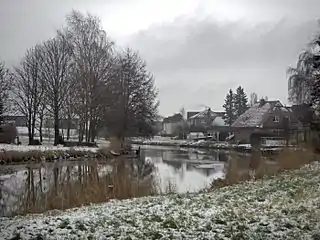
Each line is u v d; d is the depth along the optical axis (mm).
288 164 29375
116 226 10164
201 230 9578
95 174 30359
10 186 25266
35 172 33344
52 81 51375
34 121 56750
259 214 11141
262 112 75812
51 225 10281
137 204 14953
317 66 40062
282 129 65812
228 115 115438
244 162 37344
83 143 51469
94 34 49344
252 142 69125
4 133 57125
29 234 9211
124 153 51438
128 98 51906
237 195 15625
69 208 16453
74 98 49469
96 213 12648
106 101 49469
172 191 20484
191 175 31375
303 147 39750
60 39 50875
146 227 10000
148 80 54000
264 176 23453
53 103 51719
